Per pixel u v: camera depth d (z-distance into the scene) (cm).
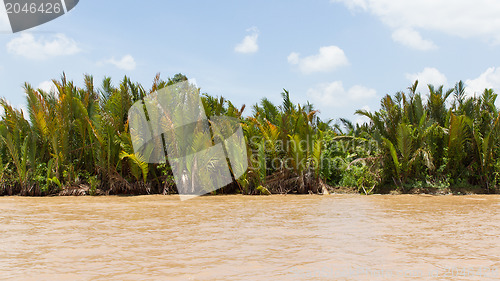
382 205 966
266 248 441
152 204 1031
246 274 332
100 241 493
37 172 1467
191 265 365
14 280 322
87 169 1527
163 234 545
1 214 812
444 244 459
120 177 1429
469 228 586
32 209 914
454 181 1453
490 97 1542
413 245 454
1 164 1477
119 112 1477
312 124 1572
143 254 415
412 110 1540
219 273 336
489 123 1474
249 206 959
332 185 1506
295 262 373
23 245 469
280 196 1305
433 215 755
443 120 1522
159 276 329
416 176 1445
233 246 454
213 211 848
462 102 1534
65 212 844
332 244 462
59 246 462
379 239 493
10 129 1555
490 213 787
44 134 1511
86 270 351
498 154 1419
